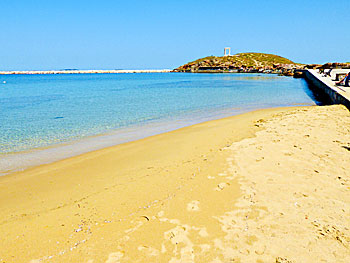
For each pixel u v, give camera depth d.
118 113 19.44
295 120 13.12
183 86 50.56
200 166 7.37
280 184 5.96
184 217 4.84
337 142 8.90
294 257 3.74
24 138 12.03
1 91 43.81
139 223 4.70
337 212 4.80
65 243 4.21
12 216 5.14
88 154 9.41
